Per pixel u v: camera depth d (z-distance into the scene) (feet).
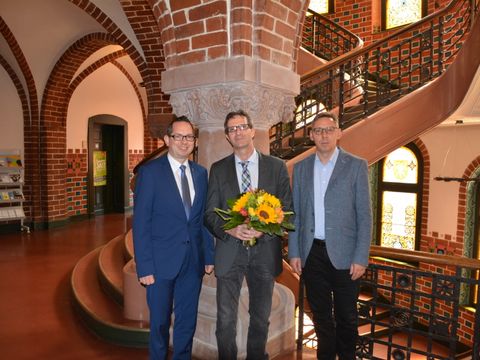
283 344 10.27
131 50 19.63
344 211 8.03
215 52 9.19
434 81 16.31
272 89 9.68
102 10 19.19
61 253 21.08
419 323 23.91
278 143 17.40
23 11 21.89
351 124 16.75
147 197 8.05
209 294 10.24
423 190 24.63
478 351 8.31
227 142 9.77
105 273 14.37
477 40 13.78
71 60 25.85
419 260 8.59
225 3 8.96
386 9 25.94
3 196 25.54
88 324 12.09
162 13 9.90
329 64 16.03
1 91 25.81
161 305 8.27
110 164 35.35
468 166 22.22
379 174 27.20
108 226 29.04
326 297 8.51
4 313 13.10
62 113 28.22
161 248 8.20
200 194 8.44
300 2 10.03
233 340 8.12
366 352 9.89
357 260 7.84
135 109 36.09
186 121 8.18
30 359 10.18
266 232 7.07
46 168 27.48
